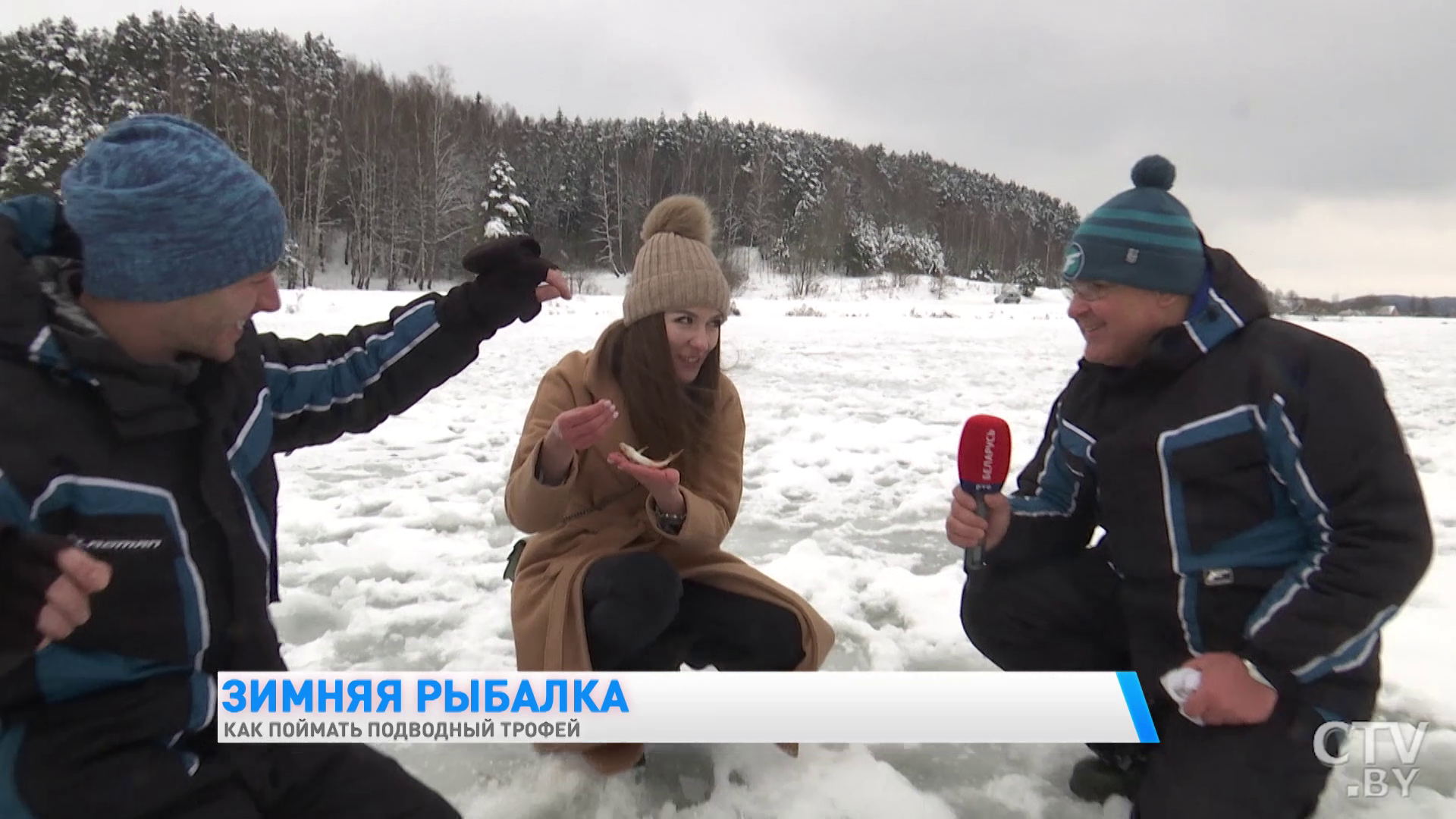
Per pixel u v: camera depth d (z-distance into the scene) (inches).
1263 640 65.7
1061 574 86.4
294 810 59.8
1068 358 461.4
